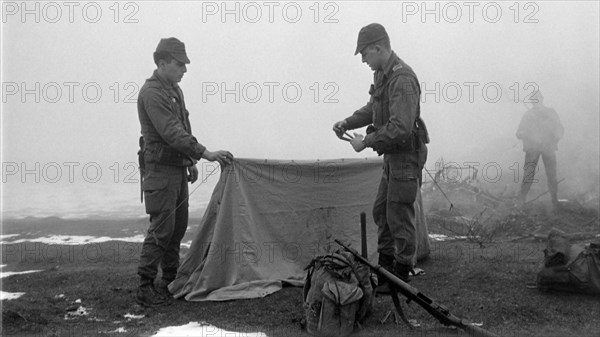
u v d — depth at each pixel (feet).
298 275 15.87
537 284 14.34
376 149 14.23
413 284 15.30
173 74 14.65
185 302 14.51
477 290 14.60
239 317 13.19
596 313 12.68
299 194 16.34
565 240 14.53
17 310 13.74
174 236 15.29
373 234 16.97
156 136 14.46
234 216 15.30
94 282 16.62
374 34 14.46
